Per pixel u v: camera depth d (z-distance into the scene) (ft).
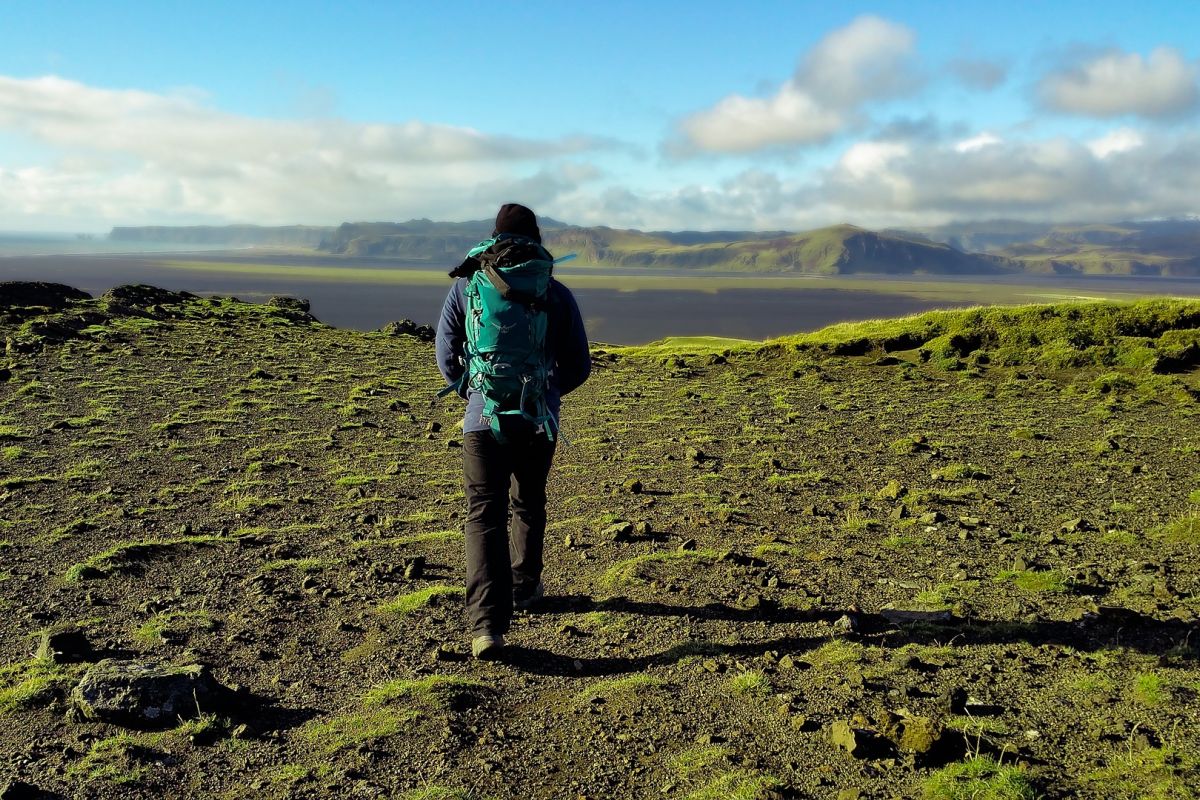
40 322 58.49
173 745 11.00
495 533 14.29
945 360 59.21
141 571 19.11
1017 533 21.58
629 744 11.10
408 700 12.15
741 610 16.14
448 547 21.12
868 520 23.13
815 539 21.35
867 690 12.39
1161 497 25.16
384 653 14.33
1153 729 10.80
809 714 11.66
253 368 52.95
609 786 10.09
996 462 31.19
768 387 53.52
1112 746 10.45
